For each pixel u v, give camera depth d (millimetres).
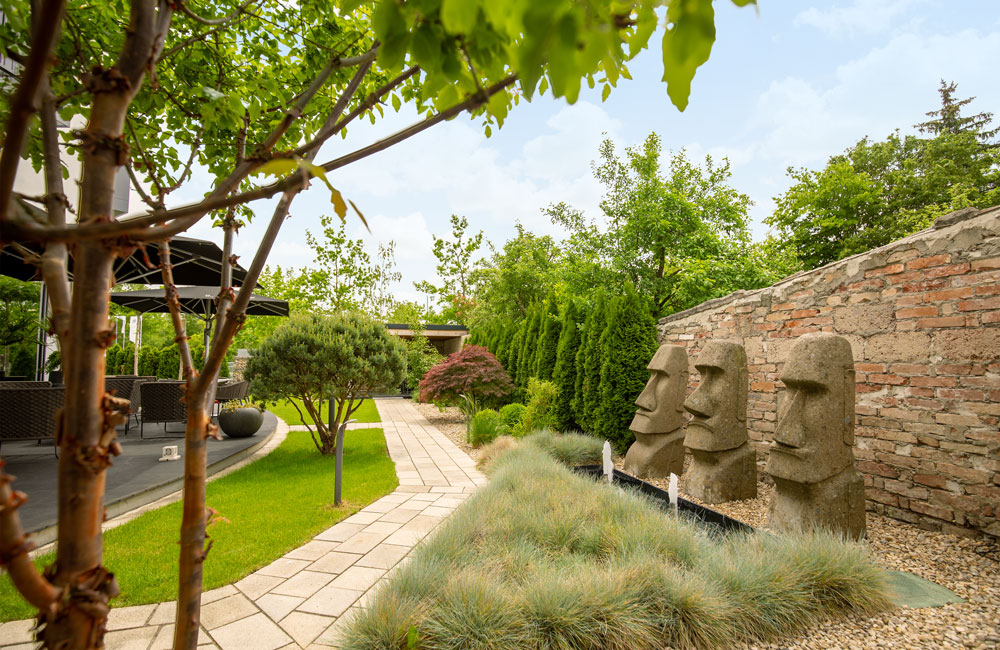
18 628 2658
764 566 3012
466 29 635
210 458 6723
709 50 609
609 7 621
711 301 7113
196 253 6578
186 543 997
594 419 8555
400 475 6562
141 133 2102
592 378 8742
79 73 1757
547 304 11992
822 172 17578
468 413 11031
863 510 4098
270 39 2719
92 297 708
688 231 12766
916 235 4441
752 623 2682
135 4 773
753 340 6324
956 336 4109
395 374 7738
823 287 5363
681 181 13383
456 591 2598
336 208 658
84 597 660
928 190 17750
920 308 4387
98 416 712
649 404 6664
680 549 3314
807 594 2805
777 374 5949
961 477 4047
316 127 2555
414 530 4340
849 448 4133
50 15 491
